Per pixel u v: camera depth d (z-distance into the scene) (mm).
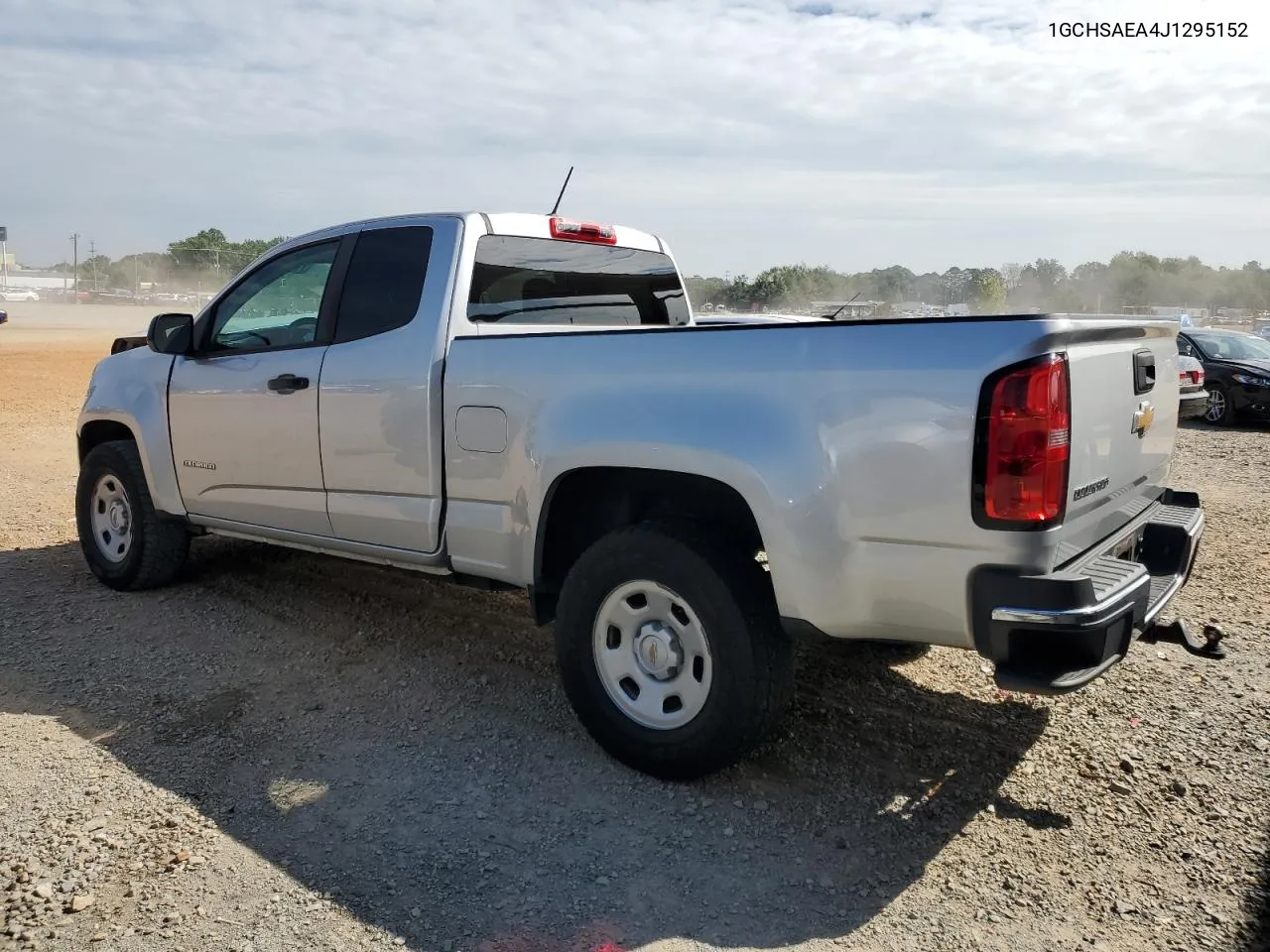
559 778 3559
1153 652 4758
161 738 3844
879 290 17734
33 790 3426
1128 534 3521
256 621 5172
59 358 24250
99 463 5609
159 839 3145
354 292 4480
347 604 5449
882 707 4121
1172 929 2736
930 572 2928
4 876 2941
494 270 4398
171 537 5523
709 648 3311
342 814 3311
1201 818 3291
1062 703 4176
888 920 2773
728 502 3523
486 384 3869
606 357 3537
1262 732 3902
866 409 2967
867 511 2977
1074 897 2875
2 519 7543
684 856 3080
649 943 2676
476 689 4328
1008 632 2809
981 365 2801
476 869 3010
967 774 3586
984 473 2795
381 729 3945
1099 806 3367
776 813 3320
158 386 5316
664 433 3314
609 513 3949
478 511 3961
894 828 3236
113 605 5410
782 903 2846
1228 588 5781
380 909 2811
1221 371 14375
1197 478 9766
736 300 17484
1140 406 3475
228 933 2703
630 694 3604
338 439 4406
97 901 2832
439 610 5359
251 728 3943
